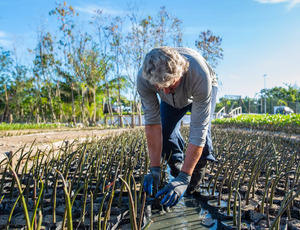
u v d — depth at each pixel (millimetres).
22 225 1622
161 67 1493
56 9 13828
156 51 1560
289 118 9609
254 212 1837
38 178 2268
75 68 15195
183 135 6496
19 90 20281
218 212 1910
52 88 19312
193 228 1749
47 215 1807
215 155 4020
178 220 1867
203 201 2223
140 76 1991
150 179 2020
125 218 1744
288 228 1666
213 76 2240
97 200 2035
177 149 2475
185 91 1873
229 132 7219
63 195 2111
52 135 5785
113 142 4246
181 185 1824
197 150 1886
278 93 54156
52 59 15516
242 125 11703
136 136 5137
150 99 2078
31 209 1871
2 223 1671
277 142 4516
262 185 2502
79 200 2082
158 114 2123
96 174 2666
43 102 20688
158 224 1795
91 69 15086
